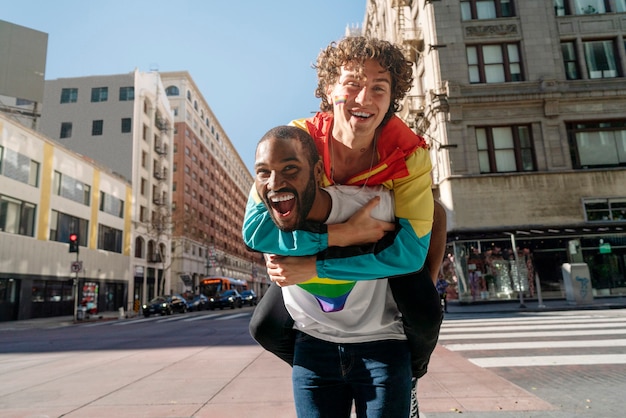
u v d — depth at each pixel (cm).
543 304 1722
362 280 143
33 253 2598
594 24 2192
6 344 1133
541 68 2127
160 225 4550
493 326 1060
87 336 1305
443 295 1669
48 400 475
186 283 5291
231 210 9038
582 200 2017
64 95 4450
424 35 2270
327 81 157
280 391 497
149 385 538
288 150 127
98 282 3378
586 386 482
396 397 147
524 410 400
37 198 2669
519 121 2092
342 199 142
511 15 2194
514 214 2005
